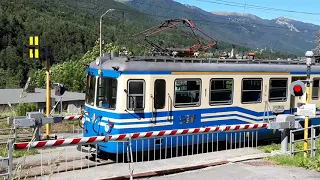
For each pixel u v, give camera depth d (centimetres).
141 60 1217
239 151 1336
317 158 1092
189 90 1285
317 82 1653
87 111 1274
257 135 1466
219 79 1354
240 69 1408
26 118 1302
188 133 1123
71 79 5656
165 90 1229
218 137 1370
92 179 952
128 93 1166
